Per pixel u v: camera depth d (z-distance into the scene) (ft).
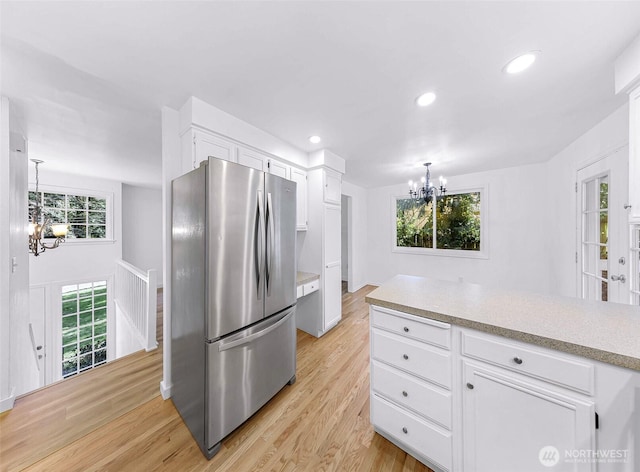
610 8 3.39
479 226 13.69
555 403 3.05
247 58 4.47
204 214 4.60
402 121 7.03
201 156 5.97
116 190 15.49
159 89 5.45
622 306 4.32
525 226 12.19
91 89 5.45
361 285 17.66
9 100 5.84
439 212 15.11
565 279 9.60
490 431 3.54
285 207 6.40
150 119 6.93
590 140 7.61
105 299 15.16
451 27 3.76
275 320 5.97
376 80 5.12
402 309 4.46
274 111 6.43
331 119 6.92
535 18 3.58
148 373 7.15
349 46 4.17
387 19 3.62
